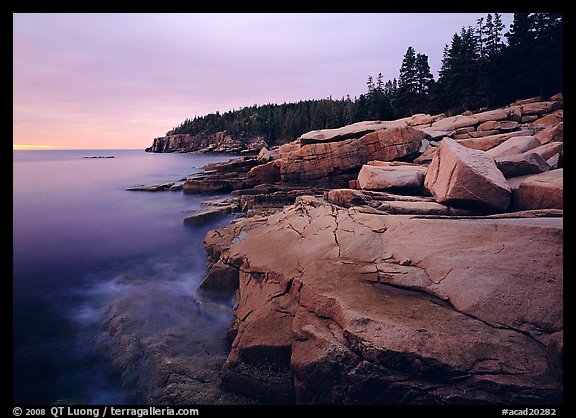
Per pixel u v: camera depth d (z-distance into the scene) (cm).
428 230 774
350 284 685
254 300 811
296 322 641
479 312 553
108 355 791
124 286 1209
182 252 1625
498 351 484
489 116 2909
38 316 998
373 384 503
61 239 1858
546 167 1111
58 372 748
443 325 535
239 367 630
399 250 765
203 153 14975
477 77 4441
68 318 985
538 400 436
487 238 673
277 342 625
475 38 5716
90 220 2302
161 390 643
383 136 2164
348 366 520
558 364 443
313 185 2434
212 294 1031
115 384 706
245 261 981
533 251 598
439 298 611
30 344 852
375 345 511
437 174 1141
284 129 12450
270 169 2866
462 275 622
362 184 1524
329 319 622
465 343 496
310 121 11162
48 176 5412
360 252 804
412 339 508
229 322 895
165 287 1183
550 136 1680
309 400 541
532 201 918
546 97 3738
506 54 4194
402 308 589
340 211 1057
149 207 2716
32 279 1292
